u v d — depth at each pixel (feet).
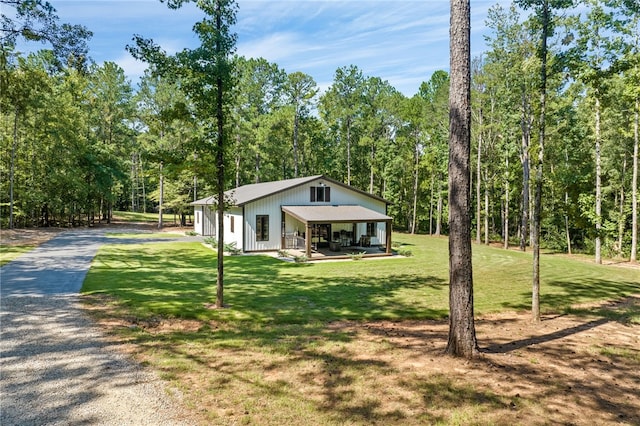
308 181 87.15
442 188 143.84
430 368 21.16
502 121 100.53
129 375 20.02
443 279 53.06
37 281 45.01
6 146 111.45
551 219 105.50
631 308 38.63
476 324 31.81
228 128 35.12
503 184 112.98
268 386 18.89
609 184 100.83
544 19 31.76
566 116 95.96
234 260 70.18
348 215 80.07
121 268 56.34
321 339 26.73
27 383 18.86
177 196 144.46
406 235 137.59
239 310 34.76
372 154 150.71
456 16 22.03
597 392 18.61
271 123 139.03
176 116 34.17
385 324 31.42
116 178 142.72
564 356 23.67
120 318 30.76
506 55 67.31
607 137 90.48
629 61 31.94
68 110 120.88
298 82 148.05
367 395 17.95
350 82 148.97
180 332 27.99
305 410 16.53
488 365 21.65
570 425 15.52
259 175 148.25
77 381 19.19
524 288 48.19
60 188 122.11
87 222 146.10
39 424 15.14
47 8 39.96
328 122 152.87
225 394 17.99
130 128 164.25
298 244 86.28
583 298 43.11
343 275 55.88
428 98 163.32
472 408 16.74
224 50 33.30
